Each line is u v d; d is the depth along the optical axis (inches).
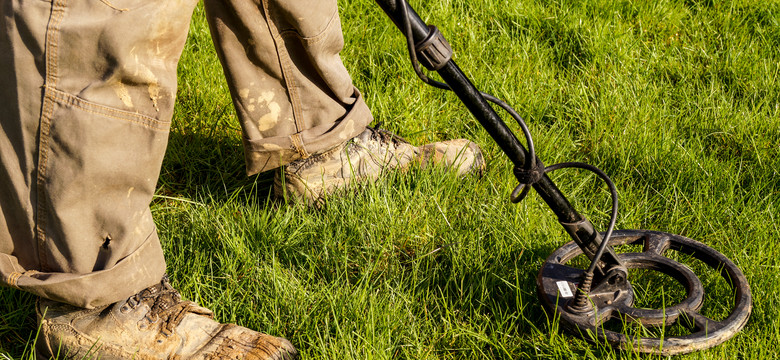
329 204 95.3
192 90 117.4
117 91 61.6
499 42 134.4
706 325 70.9
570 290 76.7
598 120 116.0
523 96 120.6
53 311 71.4
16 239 66.3
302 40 81.7
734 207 96.3
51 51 58.7
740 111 116.6
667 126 115.2
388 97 118.3
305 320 77.8
